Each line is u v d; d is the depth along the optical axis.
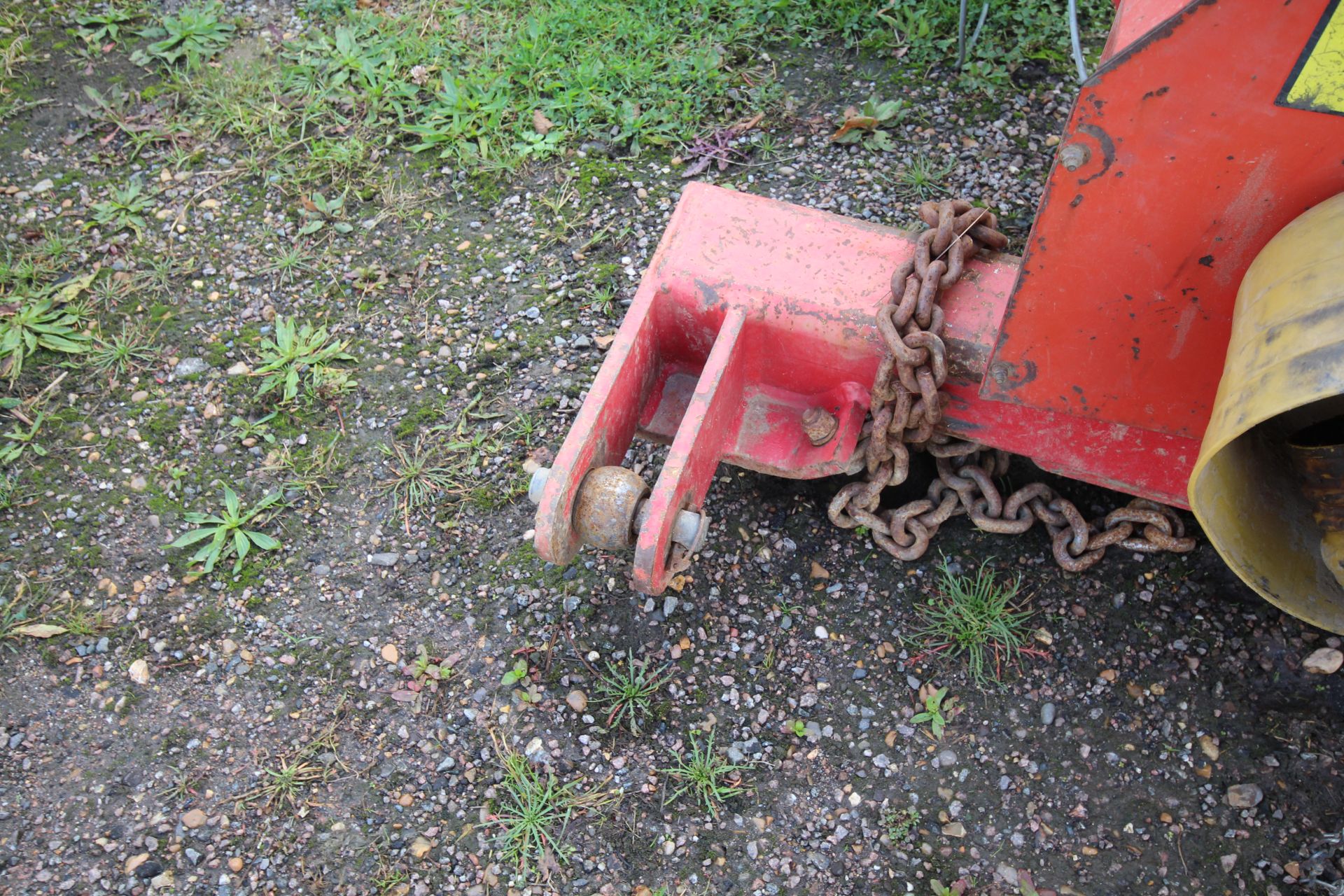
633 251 3.93
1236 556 2.15
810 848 2.71
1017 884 2.64
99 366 3.68
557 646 3.04
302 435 3.52
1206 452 1.85
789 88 4.43
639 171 4.17
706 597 3.12
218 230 4.06
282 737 2.91
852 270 2.74
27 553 3.26
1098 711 2.88
